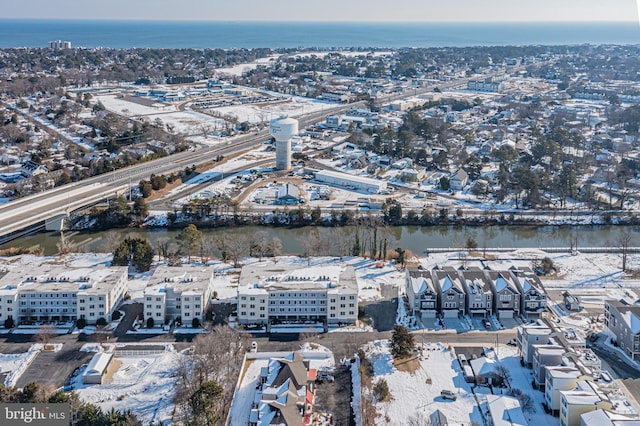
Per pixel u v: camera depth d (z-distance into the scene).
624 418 113.81
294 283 167.88
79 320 160.25
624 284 189.62
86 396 131.12
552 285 189.00
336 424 123.50
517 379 138.50
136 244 197.12
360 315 167.62
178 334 157.88
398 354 145.00
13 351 148.25
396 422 124.06
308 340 155.25
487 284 172.50
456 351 150.50
